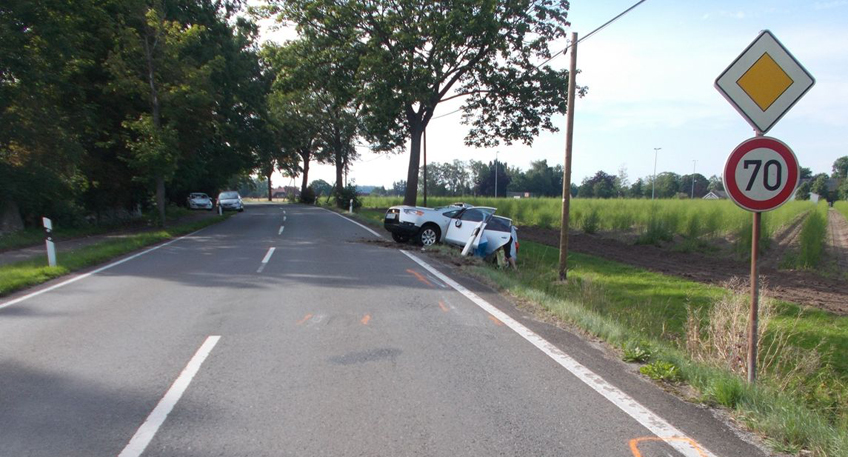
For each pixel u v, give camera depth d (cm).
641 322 875
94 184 2434
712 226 2144
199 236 2069
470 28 2197
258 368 547
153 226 2427
